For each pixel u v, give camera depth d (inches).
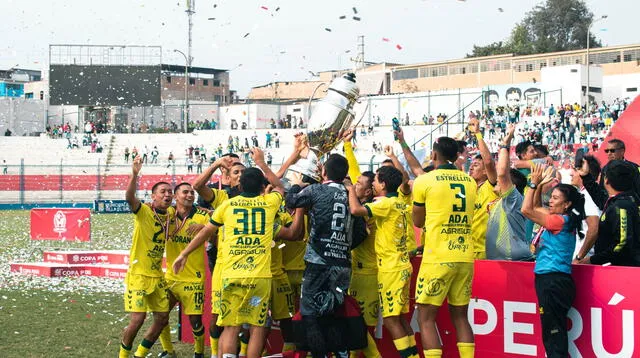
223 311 264.4
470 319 271.4
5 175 1931.6
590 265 245.8
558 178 354.0
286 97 3523.6
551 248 245.8
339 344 261.9
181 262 269.1
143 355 302.0
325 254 262.4
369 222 274.8
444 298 255.9
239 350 309.6
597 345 244.1
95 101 2464.3
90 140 2374.5
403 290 261.7
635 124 467.5
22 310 434.3
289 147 2295.8
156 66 2471.7
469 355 255.9
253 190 267.1
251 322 261.9
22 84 3255.4
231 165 315.0
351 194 262.8
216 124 2827.3
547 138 1443.2
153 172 2129.7
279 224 277.1
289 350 294.2
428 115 2094.0
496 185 290.7
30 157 2261.3
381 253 264.8
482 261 269.0
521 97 2042.3
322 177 297.7
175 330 387.5
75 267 608.1
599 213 286.2
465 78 2760.8
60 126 2503.7
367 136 2012.8
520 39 3538.4
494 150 1199.6
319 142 305.3
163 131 2618.1
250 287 259.9
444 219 254.4
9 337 358.6
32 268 614.9
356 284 279.1
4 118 2608.3
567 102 1961.1
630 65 2427.4
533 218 248.1
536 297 257.3
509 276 263.1
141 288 293.0
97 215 1449.3
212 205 316.2
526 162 353.7
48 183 1963.6
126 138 2431.1
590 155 293.6
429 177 257.4
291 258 295.9
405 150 302.8
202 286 309.3
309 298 263.7
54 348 335.3
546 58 2591.0
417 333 283.1
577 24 3454.7
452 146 261.9
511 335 262.7
